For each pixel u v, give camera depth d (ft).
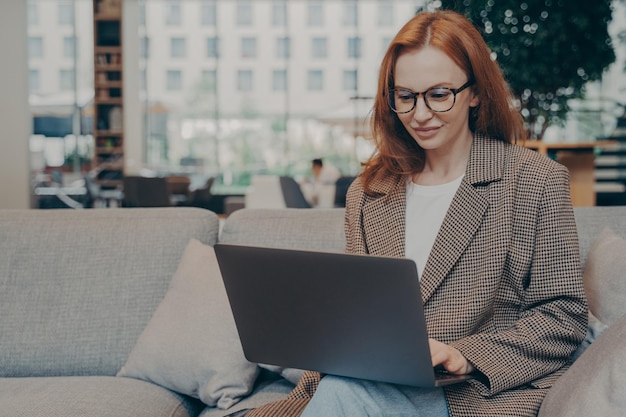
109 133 38.83
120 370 6.90
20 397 6.20
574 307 5.05
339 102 44.42
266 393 6.34
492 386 4.70
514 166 5.35
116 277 7.36
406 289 3.89
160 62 44.27
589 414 4.21
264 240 7.20
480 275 5.15
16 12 30.30
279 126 44.60
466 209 5.25
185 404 6.53
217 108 44.52
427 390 4.57
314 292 4.20
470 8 19.75
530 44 19.52
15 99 30.48
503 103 5.45
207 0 44.27
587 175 17.56
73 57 41.50
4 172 30.55
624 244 6.00
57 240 7.55
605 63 19.83
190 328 6.51
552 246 5.14
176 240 7.46
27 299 7.35
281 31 44.37
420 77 5.15
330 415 4.31
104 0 38.37
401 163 5.69
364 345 4.20
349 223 5.95
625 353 4.25
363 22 44.24
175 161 44.45
